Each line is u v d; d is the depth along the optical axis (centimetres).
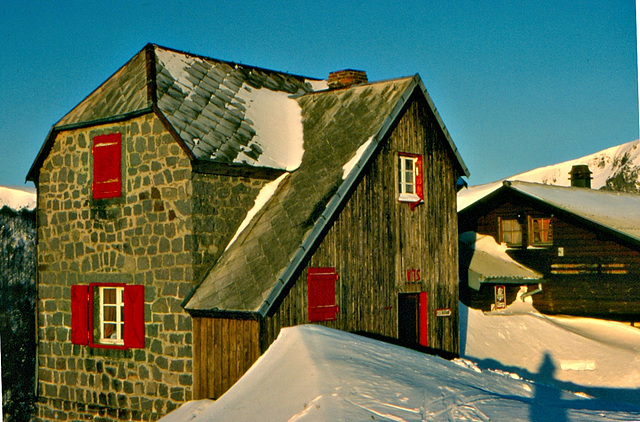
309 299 1397
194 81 1625
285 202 1493
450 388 1043
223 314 1312
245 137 1568
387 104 1616
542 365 1873
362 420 860
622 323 2297
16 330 2578
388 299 1588
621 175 11456
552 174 13588
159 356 1426
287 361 1082
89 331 1534
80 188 1580
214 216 1450
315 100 1780
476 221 2780
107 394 1506
